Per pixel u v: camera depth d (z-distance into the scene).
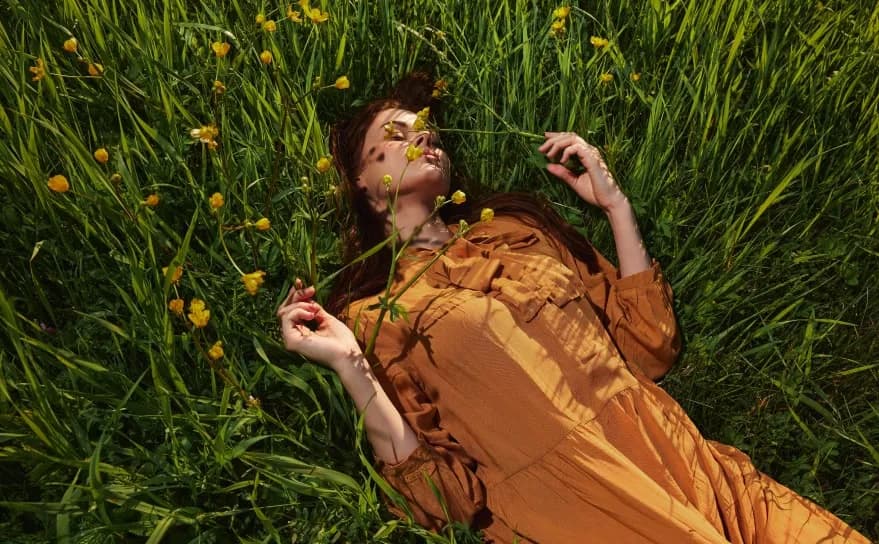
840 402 2.30
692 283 2.42
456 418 1.95
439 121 2.56
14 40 2.32
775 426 2.24
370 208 2.33
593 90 2.57
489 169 2.54
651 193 2.47
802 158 2.49
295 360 2.07
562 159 2.39
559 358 1.94
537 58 2.59
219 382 2.02
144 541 1.80
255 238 2.19
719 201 2.49
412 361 1.97
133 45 2.28
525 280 2.04
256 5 2.46
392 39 2.58
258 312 2.12
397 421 1.87
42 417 1.73
